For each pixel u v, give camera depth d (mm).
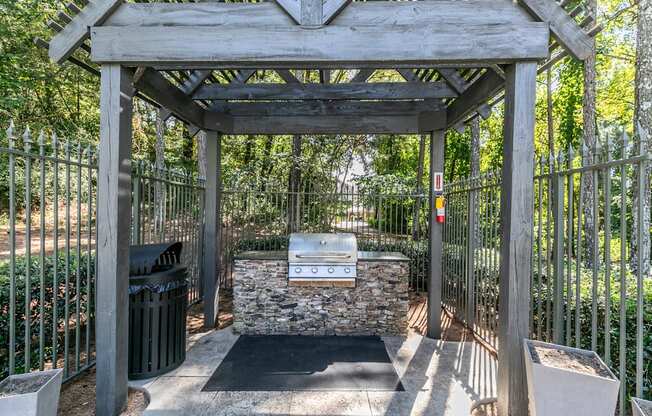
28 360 2475
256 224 6465
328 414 2564
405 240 6574
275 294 4219
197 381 3027
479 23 2438
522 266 2430
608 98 11023
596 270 2246
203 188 5734
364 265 4207
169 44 2477
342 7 2451
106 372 2482
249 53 2479
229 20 2494
